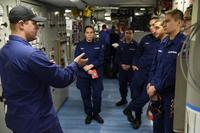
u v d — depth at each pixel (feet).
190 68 4.82
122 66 14.71
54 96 13.25
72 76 6.41
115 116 13.57
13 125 6.25
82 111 14.28
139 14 22.76
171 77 7.44
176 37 7.41
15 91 5.97
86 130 11.75
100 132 11.54
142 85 11.83
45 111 6.31
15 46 5.86
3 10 7.89
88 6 18.28
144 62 11.59
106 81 21.99
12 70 5.85
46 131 6.33
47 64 5.82
